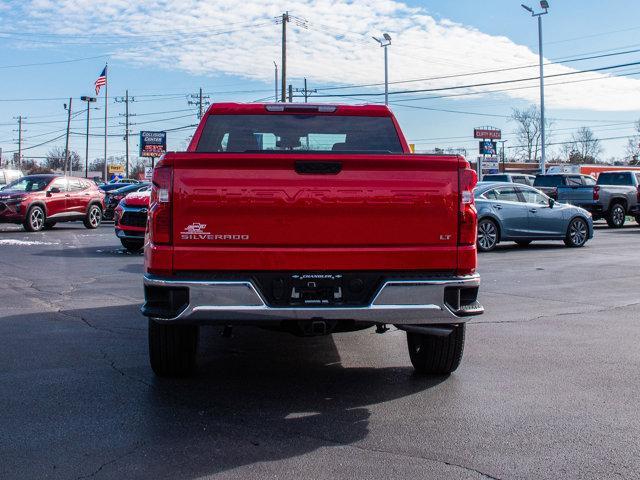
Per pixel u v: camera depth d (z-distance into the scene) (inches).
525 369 224.4
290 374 218.8
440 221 177.8
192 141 240.5
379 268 175.8
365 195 174.9
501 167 2987.2
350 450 152.7
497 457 148.9
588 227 673.0
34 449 152.4
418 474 139.6
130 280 429.1
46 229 910.4
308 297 175.5
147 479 136.9
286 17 1788.9
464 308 179.3
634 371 222.1
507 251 629.9
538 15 1445.6
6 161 3759.8
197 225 172.4
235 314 171.6
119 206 601.0
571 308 341.1
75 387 200.8
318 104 242.5
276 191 173.0
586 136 3649.1
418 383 208.1
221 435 161.8
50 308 331.3
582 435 162.9
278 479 137.0
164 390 199.0
